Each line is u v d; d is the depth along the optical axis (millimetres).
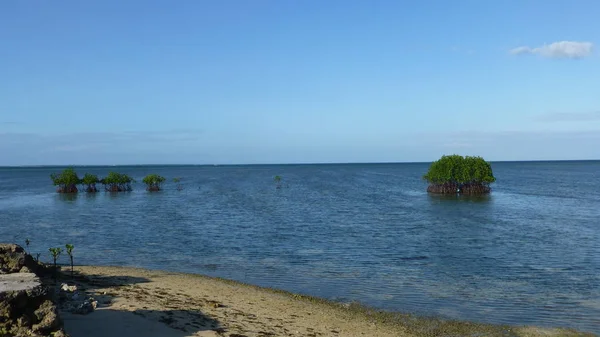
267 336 15008
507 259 29656
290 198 75312
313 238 37844
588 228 42281
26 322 11414
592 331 17172
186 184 117312
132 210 58719
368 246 34312
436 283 23953
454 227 43438
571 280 24484
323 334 15844
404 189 95188
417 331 16953
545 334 16781
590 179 125750
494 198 72812
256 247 34094
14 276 13133
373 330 16812
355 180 134125
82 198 77562
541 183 109062
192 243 35812
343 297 21391
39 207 63125
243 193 86438
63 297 16797
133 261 29516
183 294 19578
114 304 16969
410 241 36250
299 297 20922
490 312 19297
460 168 79688
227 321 16172
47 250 33156
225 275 25797
